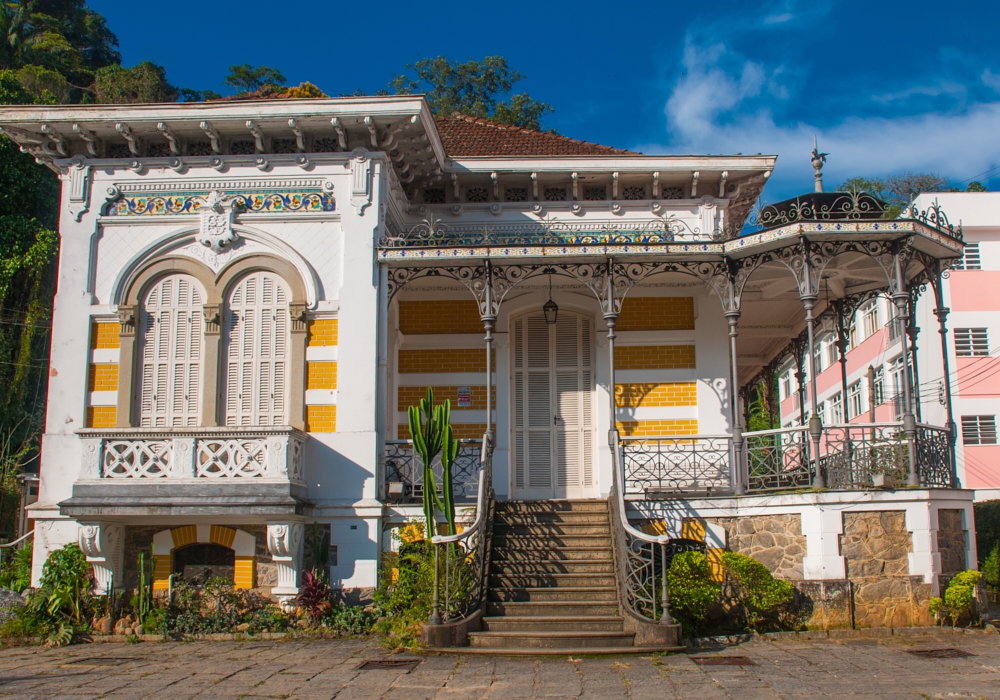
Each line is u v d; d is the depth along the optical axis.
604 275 13.89
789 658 10.02
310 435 13.42
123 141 14.64
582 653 10.06
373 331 13.72
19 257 25.25
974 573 11.97
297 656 10.62
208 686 8.91
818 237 12.76
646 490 13.23
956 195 31.55
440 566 11.34
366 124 13.93
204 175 14.40
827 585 11.79
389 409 15.42
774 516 12.34
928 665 9.56
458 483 14.58
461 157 15.74
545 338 16.34
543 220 16.06
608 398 15.64
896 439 12.46
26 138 14.38
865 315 33.38
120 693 8.66
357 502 13.15
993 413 30.39
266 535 12.95
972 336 30.92
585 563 12.10
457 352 15.86
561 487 15.84
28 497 20.33
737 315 13.52
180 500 12.23
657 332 15.74
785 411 42.19
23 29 43.94
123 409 13.77
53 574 12.76
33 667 10.21
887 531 11.99
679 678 8.94
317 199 14.21
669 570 11.45
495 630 10.80
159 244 14.27
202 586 12.95
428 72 43.31
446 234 16.05
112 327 14.16
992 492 29.81
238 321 14.06
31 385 25.25
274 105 13.87
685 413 15.48
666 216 16.08
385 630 11.72
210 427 12.56
